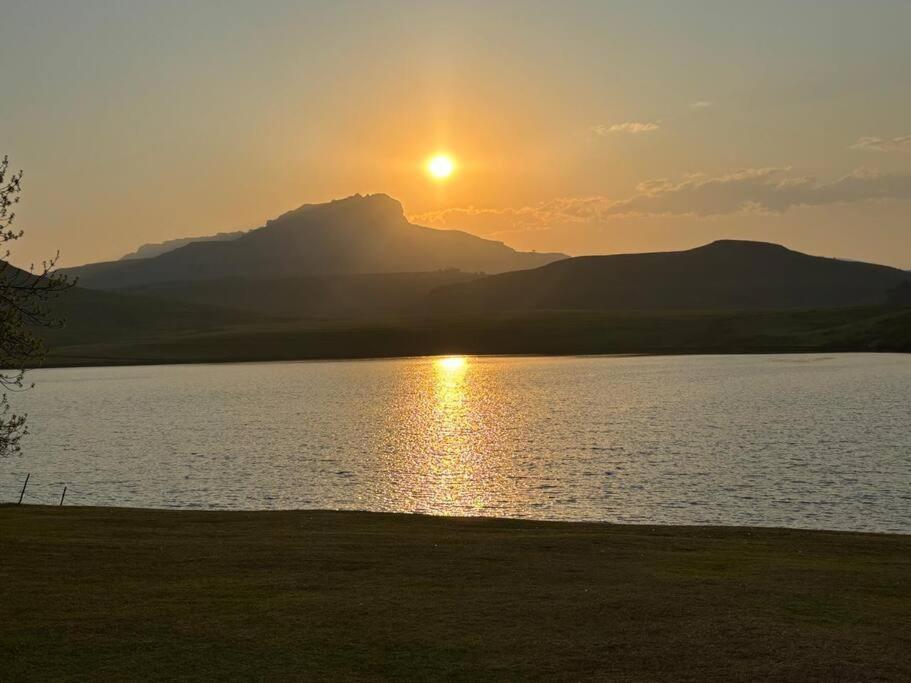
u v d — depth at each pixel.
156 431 100.44
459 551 30.75
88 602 23.28
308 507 55.50
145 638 20.33
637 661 18.73
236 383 181.50
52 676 18.06
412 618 21.83
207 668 18.48
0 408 130.62
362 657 19.11
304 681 17.81
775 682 17.53
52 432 100.12
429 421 107.25
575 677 17.91
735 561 29.50
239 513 42.06
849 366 176.62
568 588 24.94
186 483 65.06
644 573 27.11
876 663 18.48
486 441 86.94
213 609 22.62
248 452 81.81
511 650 19.48
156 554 29.73
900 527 45.72
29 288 33.00
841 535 36.16
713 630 20.77
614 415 106.69
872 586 25.41
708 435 85.00
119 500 58.25
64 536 33.53
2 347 32.31
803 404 110.62
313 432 97.94
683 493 56.31
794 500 53.12
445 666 18.56
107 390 168.25
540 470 68.00
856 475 60.97
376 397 144.12
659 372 180.00
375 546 31.72
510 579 26.11
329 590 24.64
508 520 40.69
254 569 27.42
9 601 23.31
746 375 163.25
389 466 72.25
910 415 95.81
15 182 33.34
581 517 50.41
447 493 59.66
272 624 21.34
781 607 22.84
